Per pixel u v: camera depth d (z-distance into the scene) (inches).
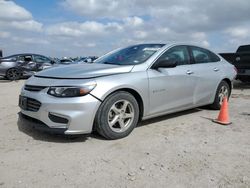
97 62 207.3
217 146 161.5
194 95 223.0
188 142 167.0
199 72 225.1
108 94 161.2
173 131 188.1
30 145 158.1
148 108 186.4
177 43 215.8
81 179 120.5
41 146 156.7
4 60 601.3
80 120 153.1
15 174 124.3
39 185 115.2
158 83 188.9
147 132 184.7
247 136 179.8
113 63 195.8
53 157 142.4
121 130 171.2
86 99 153.3
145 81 180.2
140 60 191.2
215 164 136.9
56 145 158.4
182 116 229.6
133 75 175.5
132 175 124.5
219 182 119.4
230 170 130.7
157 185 116.3
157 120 215.3
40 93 159.6
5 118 216.4
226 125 204.8
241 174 126.7
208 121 215.2
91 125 157.4
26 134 176.2
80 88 153.2
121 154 147.3
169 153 149.7
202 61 237.0
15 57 617.9
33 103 162.1
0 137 170.9
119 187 114.4
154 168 131.6
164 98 195.8
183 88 209.9
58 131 153.3
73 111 152.0
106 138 167.8
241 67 414.0
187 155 147.4
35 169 129.2
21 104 172.4
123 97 169.0
